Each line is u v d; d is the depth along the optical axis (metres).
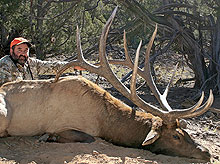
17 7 9.29
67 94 4.58
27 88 4.66
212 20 9.43
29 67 5.32
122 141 4.47
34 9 11.08
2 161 3.84
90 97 4.59
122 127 4.47
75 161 3.89
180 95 8.43
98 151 4.17
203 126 6.06
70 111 4.54
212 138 5.40
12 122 4.50
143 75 4.56
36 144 4.43
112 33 9.95
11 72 5.08
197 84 9.41
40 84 4.71
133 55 14.57
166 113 4.11
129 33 10.12
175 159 4.14
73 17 12.10
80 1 9.88
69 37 11.73
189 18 9.62
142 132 4.41
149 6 10.77
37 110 4.54
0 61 5.07
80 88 4.62
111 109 4.56
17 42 5.07
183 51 9.48
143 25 10.04
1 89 4.64
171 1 9.75
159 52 8.70
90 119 4.54
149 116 4.53
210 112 6.77
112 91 8.58
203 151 4.19
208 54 9.60
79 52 4.41
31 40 10.57
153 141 4.06
